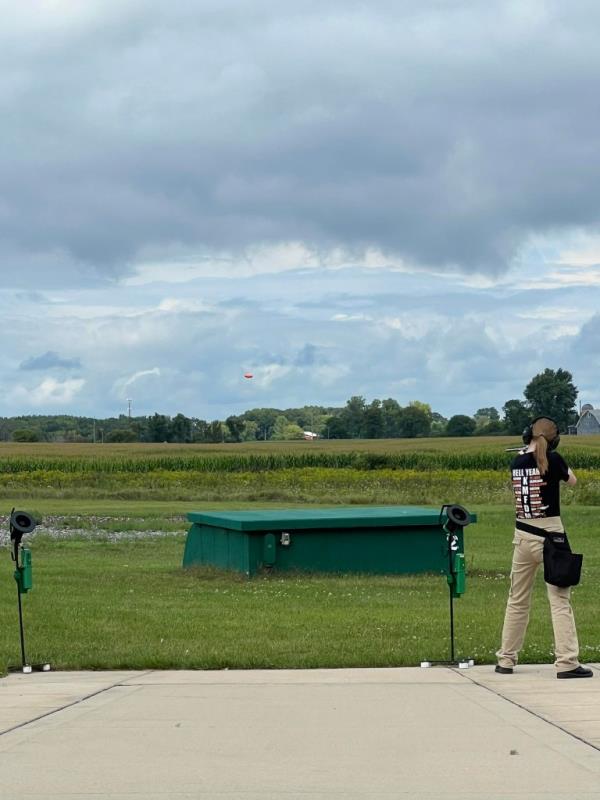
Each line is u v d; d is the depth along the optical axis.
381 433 179.38
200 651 10.73
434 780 6.09
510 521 29.94
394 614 13.70
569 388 155.12
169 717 7.76
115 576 18.67
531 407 158.62
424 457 63.12
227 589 16.77
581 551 23.20
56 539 26.45
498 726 7.36
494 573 19.05
